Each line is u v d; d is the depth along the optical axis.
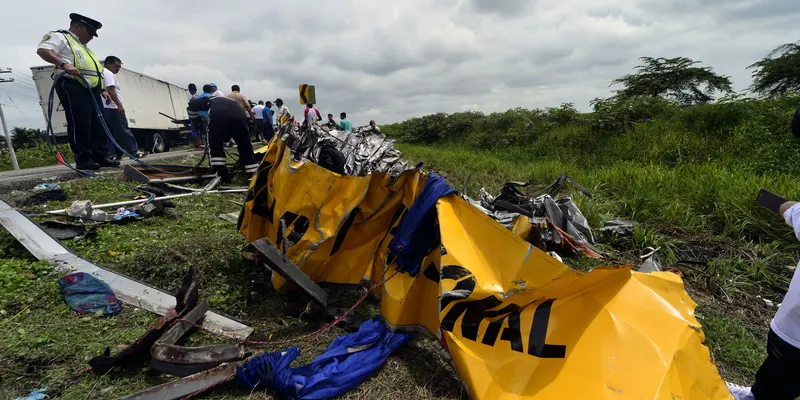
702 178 6.70
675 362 1.98
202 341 2.64
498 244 2.44
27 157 16.84
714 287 3.92
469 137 20.06
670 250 4.61
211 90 10.48
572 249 4.39
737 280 4.10
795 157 7.79
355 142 4.30
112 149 7.65
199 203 5.86
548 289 2.27
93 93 6.45
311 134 4.18
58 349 2.41
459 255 2.41
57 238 3.86
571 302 2.27
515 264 2.37
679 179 7.07
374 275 3.06
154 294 3.10
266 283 3.46
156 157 11.20
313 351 2.68
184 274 3.44
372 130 4.76
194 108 10.65
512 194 5.30
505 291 2.34
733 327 3.24
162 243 4.02
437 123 25.61
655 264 3.43
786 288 4.01
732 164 8.44
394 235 2.88
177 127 18.55
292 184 3.08
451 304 2.35
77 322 2.70
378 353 2.54
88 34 6.38
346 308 3.18
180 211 5.34
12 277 3.15
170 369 2.25
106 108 7.35
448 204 2.63
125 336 2.59
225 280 3.46
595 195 6.64
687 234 5.45
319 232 2.98
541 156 13.78
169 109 18.59
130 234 4.30
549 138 14.48
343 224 2.96
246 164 7.35
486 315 2.37
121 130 7.71
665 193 6.60
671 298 2.21
